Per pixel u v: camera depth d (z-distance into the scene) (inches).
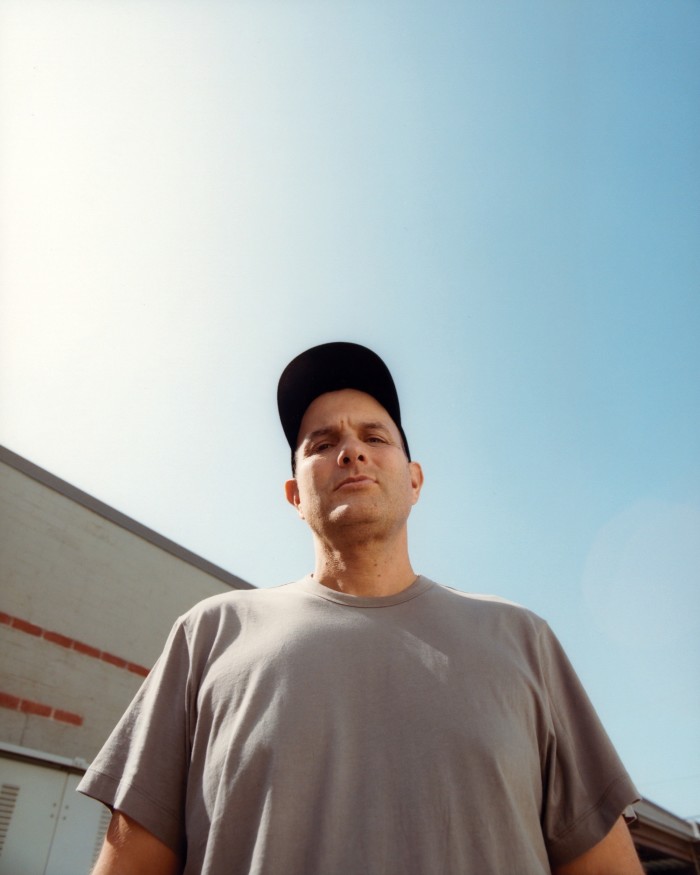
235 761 49.4
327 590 63.5
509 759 49.3
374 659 55.2
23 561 222.8
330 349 80.7
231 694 53.9
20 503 229.3
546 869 48.4
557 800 53.9
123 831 51.6
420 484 82.7
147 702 58.5
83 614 232.7
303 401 79.4
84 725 216.5
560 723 57.1
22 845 171.5
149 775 53.1
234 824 46.9
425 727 50.0
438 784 46.8
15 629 211.9
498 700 52.7
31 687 208.1
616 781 53.6
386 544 66.7
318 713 50.9
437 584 67.8
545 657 60.7
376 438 73.5
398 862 43.8
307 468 71.2
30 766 183.0
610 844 51.8
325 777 47.7
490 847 44.5
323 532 67.4
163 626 256.1
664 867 360.5
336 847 44.4
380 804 46.4
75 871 180.1
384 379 79.9
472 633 58.7
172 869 51.0
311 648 56.0
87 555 242.8
